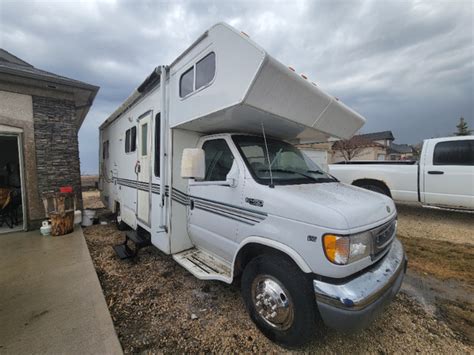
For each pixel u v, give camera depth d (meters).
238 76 2.04
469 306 2.60
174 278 3.19
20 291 2.79
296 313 1.82
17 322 2.23
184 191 3.18
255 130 2.95
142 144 3.92
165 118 3.12
